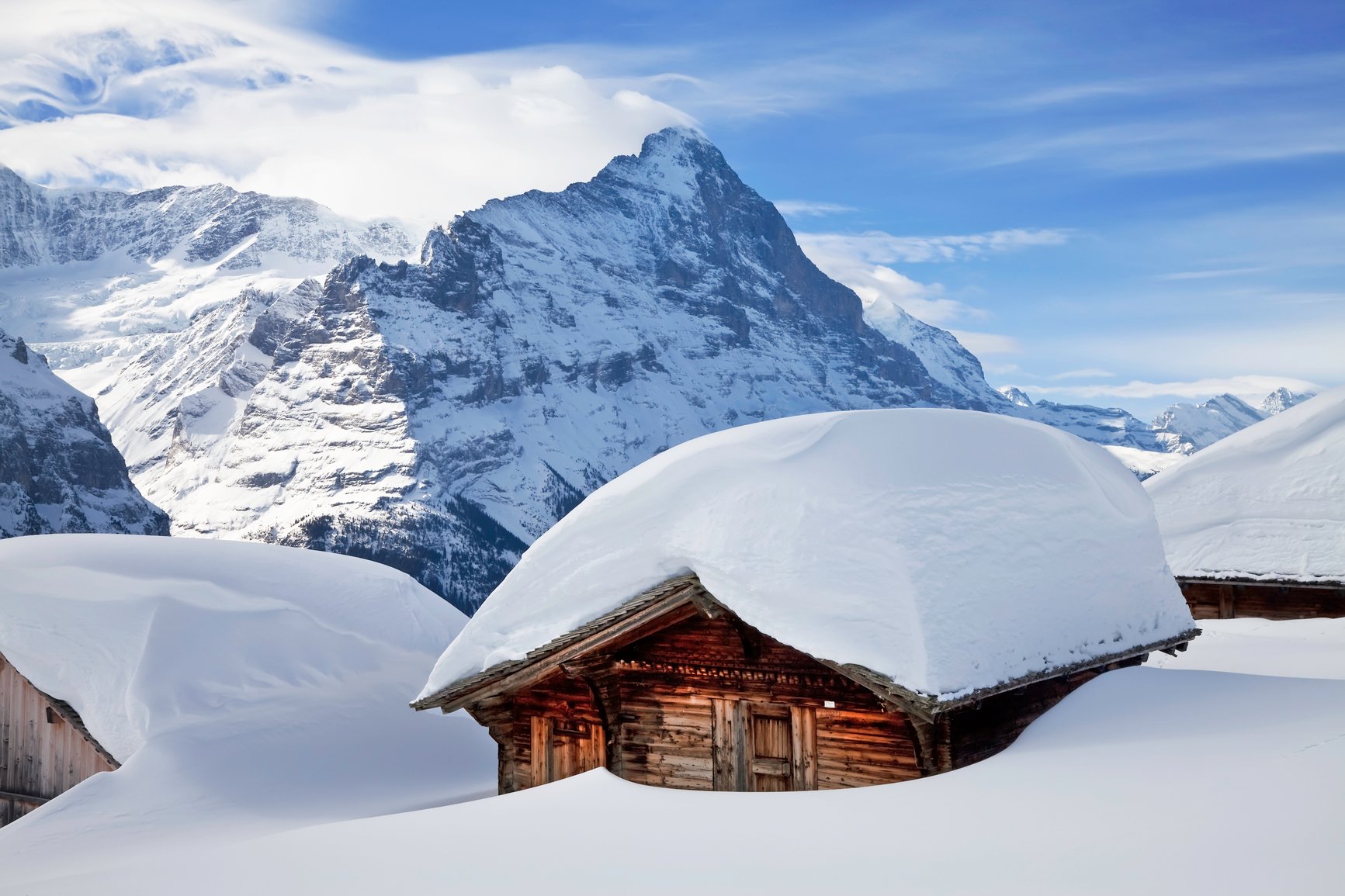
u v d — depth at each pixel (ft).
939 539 38.52
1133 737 31.83
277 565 84.99
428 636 85.40
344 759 69.31
